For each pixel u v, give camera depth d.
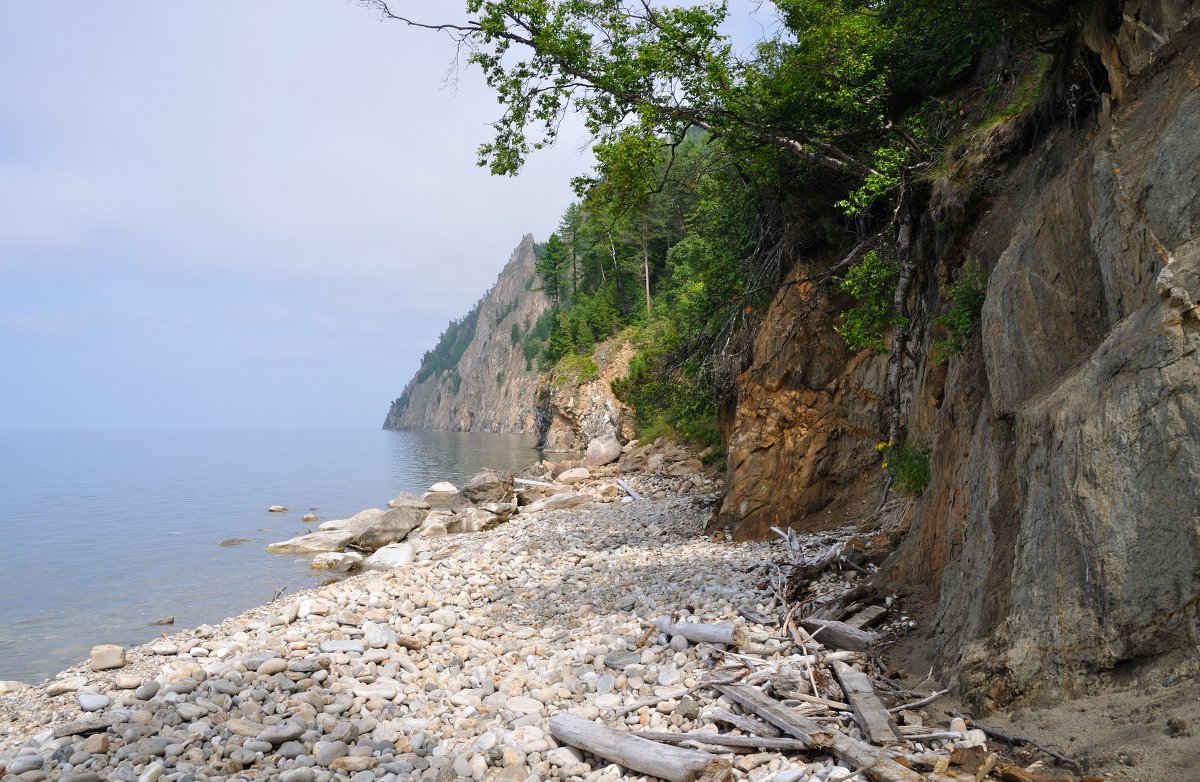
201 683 8.73
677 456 31.72
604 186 13.76
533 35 12.84
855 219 15.34
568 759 6.38
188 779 6.45
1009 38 10.38
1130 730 4.38
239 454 103.38
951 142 11.85
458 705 8.22
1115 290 5.73
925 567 9.02
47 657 12.32
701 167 17.38
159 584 17.88
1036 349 6.67
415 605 13.18
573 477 33.66
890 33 12.87
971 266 9.45
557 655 9.34
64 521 29.70
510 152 13.49
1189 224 5.06
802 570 11.14
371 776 6.46
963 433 8.64
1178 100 5.64
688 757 5.74
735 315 18.17
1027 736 4.89
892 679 7.01
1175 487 4.67
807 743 5.68
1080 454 5.25
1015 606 5.66
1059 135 8.59
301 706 7.93
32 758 6.81
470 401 184.00
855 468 14.91
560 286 102.00
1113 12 6.94
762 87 13.39
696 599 10.66
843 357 15.44
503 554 17.86
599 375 63.38
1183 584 4.55
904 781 4.83
